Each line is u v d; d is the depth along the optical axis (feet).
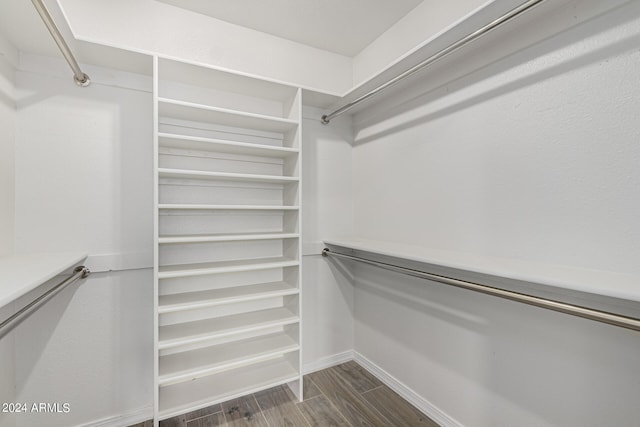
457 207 4.60
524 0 2.97
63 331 4.43
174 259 5.23
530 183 3.66
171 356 5.06
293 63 6.40
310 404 5.35
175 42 5.25
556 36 3.37
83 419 4.54
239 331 4.86
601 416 3.04
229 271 4.76
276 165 6.13
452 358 4.65
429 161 5.09
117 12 4.84
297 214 5.41
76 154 4.53
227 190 5.68
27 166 4.25
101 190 4.68
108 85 4.72
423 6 5.25
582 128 3.18
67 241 4.47
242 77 4.99
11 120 4.08
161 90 5.09
